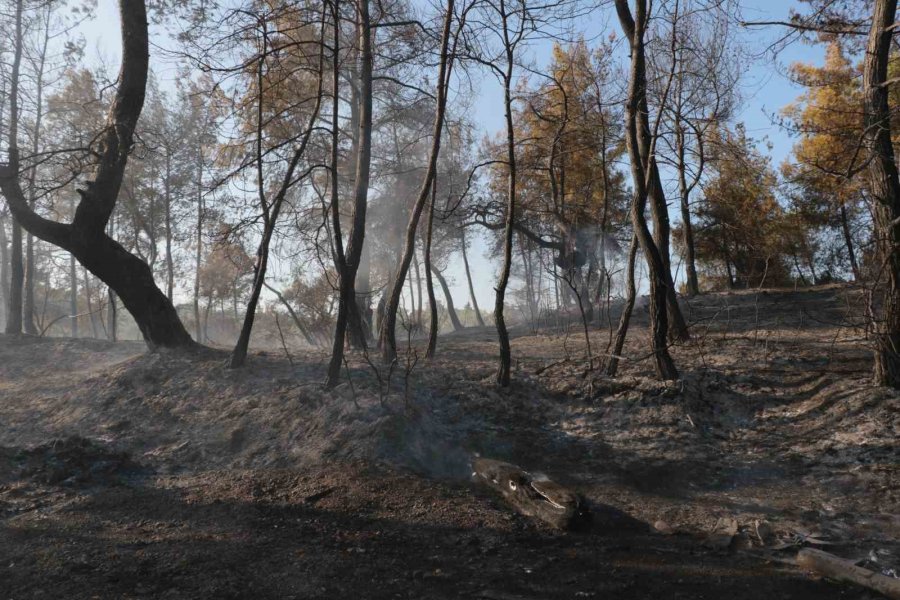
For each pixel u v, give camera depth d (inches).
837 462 320.8
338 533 243.9
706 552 244.8
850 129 532.4
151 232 1027.3
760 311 762.8
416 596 196.4
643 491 311.1
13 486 286.5
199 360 458.9
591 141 732.0
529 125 863.7
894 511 274.4
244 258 647.1
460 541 243.3
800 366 444.5
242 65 435.2
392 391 391.9
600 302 820.6
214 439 351.6
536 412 406.9
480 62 442.0
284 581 199.8
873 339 399.2
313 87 624.4
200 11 444.5
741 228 1199.6
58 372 547.2
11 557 209.3
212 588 189.9
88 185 466.6
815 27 412.2
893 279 374.0
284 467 314.8
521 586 207.9
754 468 330.3
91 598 179.9
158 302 485.4
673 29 469.4
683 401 398.3
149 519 251.4
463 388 428.8
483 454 349.1
